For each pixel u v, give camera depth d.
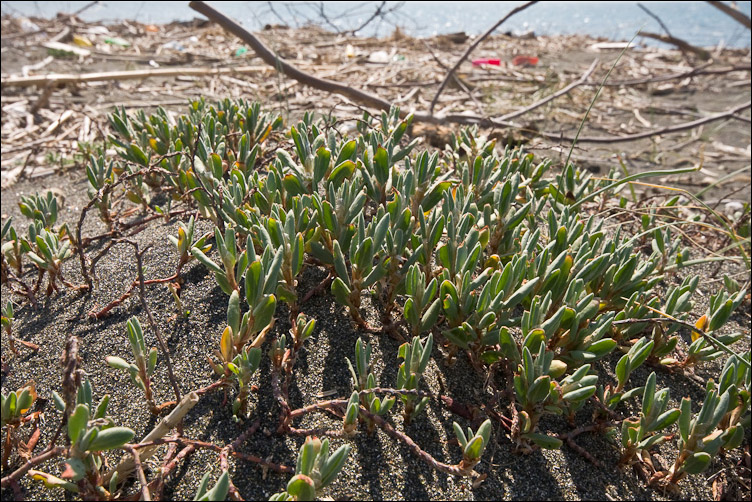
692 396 2.46
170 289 2.44
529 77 8.95
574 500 1.92
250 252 2.10
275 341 2.04
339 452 1.65
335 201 2.41
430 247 2.38
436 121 5.64
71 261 2.97
